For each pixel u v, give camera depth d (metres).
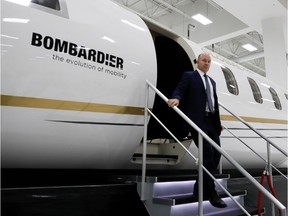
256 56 11.34
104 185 2.12
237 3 6.96
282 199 4.34
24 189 1.75
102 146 2.29
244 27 8.05
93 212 2.02
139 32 2.62
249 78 4.68
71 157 2.19
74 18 2.15
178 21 8.95
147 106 2.43
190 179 2.52
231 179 3.38
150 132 3.64
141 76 2.49
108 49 2.28
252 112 4.21
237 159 3.99
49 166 2.17
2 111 1.76
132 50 2.47
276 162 4.98
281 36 7.54
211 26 8.59
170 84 3.67
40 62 1.90
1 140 1.81
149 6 8.68
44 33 1.94
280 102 5.24
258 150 4.14
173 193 2.42
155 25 3.13
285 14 7.35
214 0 6.94
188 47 3.35
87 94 2.12
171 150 3.17
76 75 2.07
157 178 2.20
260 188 1.83
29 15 1.90
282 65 7.34
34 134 1.91
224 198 2.84
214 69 3.82
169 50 3.68
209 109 2.41
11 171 2.16
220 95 3.68
